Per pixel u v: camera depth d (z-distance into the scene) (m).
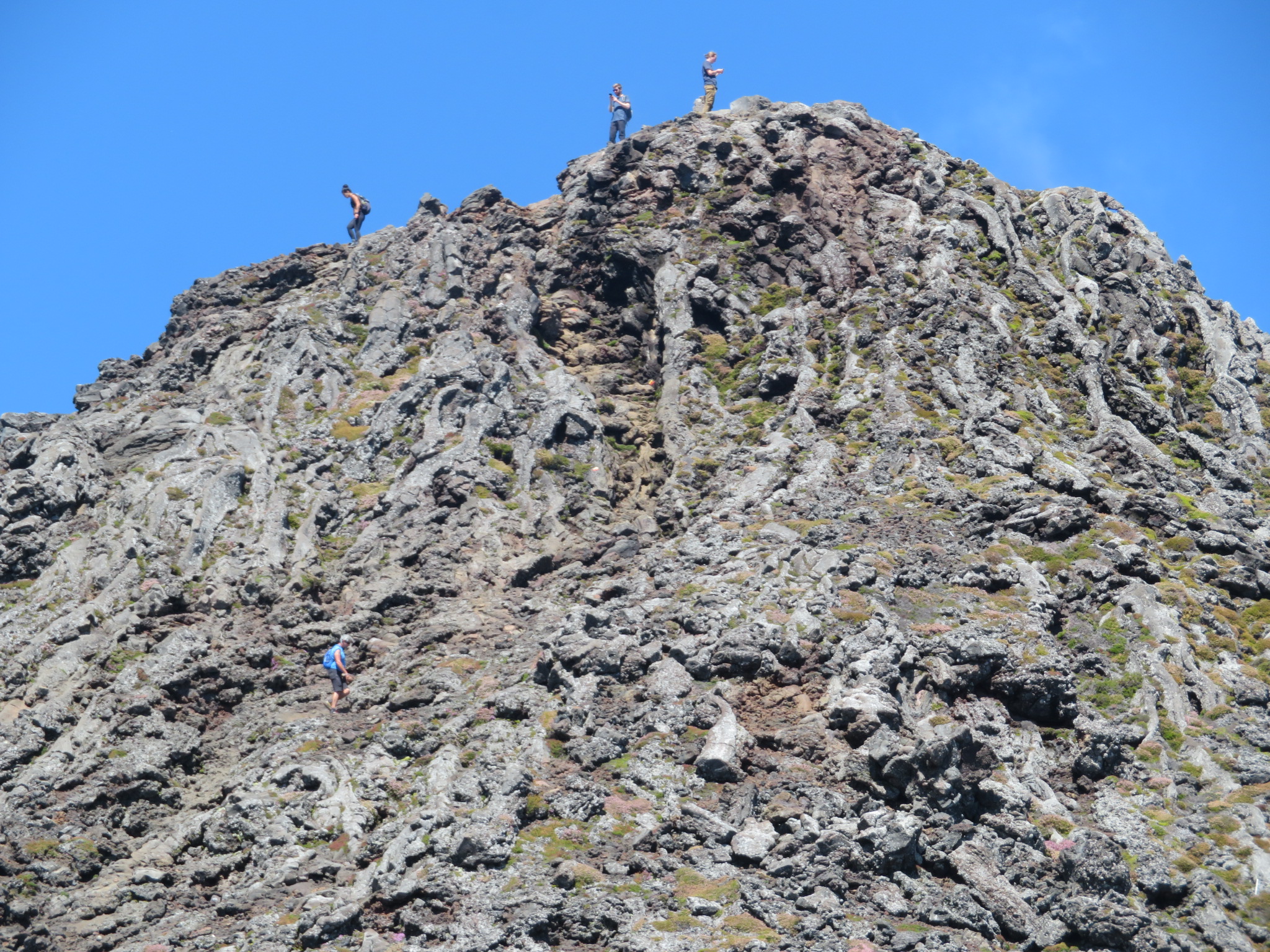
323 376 63.53
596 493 59.16
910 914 37.53
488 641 50.72
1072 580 49.22
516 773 40.97
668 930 36.28
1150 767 42.81
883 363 60.75
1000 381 60.00
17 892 41.06
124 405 64.88
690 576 50.28
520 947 35.91
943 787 40.44
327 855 41.16
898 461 55.84
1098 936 37.50
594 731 43.66
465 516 56.53
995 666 44.72
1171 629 46.97
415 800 42.25
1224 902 38.28
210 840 43.00
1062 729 44.28
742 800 40.31
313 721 47.72
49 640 50.44
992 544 51.19
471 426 60.09
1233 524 54.03
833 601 46.50
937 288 63.88
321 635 52.12
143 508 56.44
